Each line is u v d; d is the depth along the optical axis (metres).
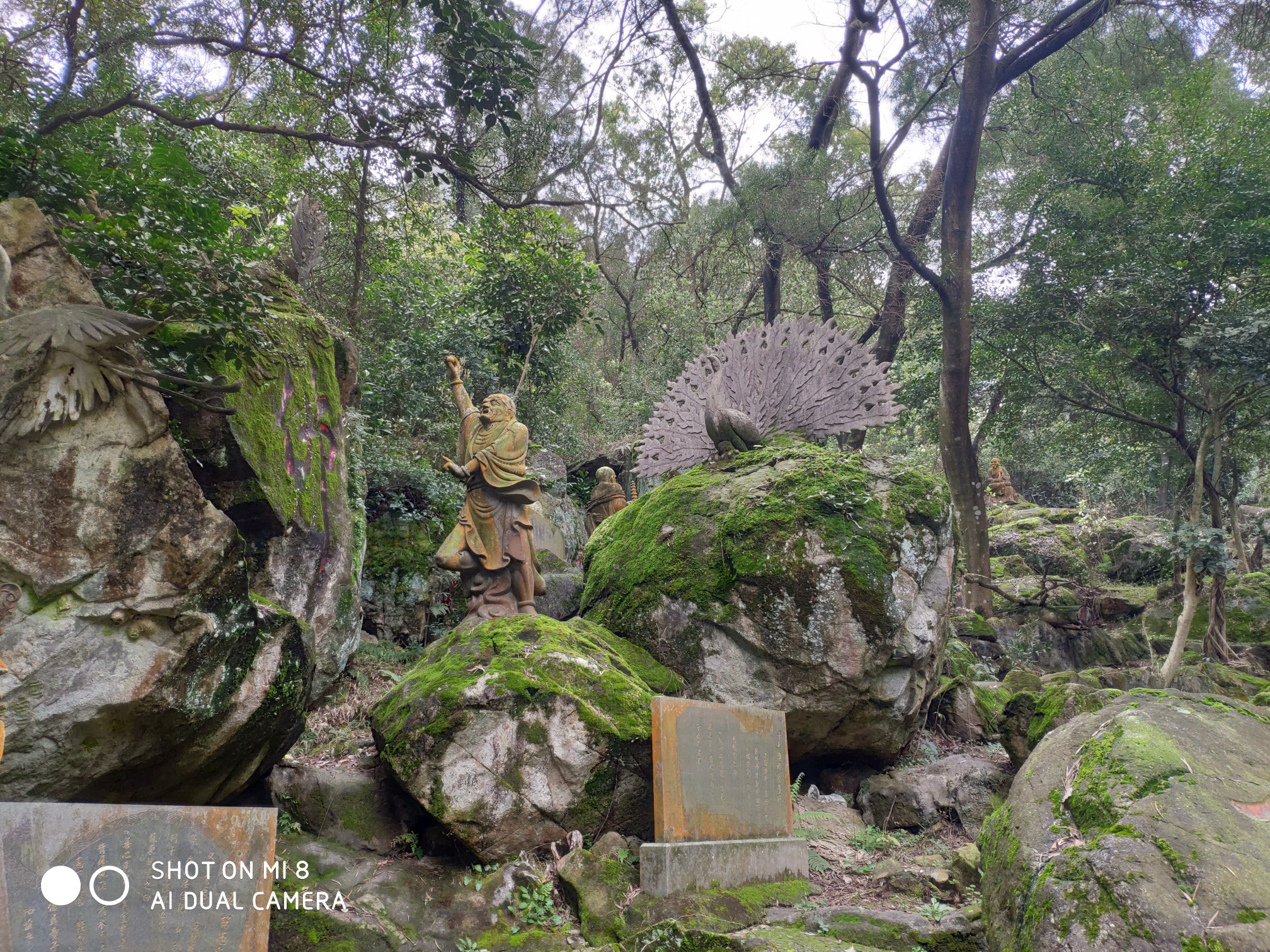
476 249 13.27
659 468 10.33
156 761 4.28
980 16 13.30
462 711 5.49
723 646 7.09
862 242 14.78
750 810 5.79
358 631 7.45
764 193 13.89
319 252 9.83
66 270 4.10
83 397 3.91
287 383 6.49
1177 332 10.83
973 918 4.50
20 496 3.76
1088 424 14.27
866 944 4.50
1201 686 9.16
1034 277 12.53
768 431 9.88
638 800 5.72
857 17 12.79
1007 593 14.35
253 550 5.96
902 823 6.54
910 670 7.00
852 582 6.84
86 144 5.24
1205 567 9.45
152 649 4.05
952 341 13.84
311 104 7.96
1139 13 13.98
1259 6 11.68
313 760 6.36
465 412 7.39
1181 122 12.03
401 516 9.93
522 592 7.11
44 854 3.17
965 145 13.68
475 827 5.25
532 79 7.24
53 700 3.74
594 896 5.01
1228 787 3.96
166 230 4.96
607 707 5.78
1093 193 12.59
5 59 5.38
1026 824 4.29
